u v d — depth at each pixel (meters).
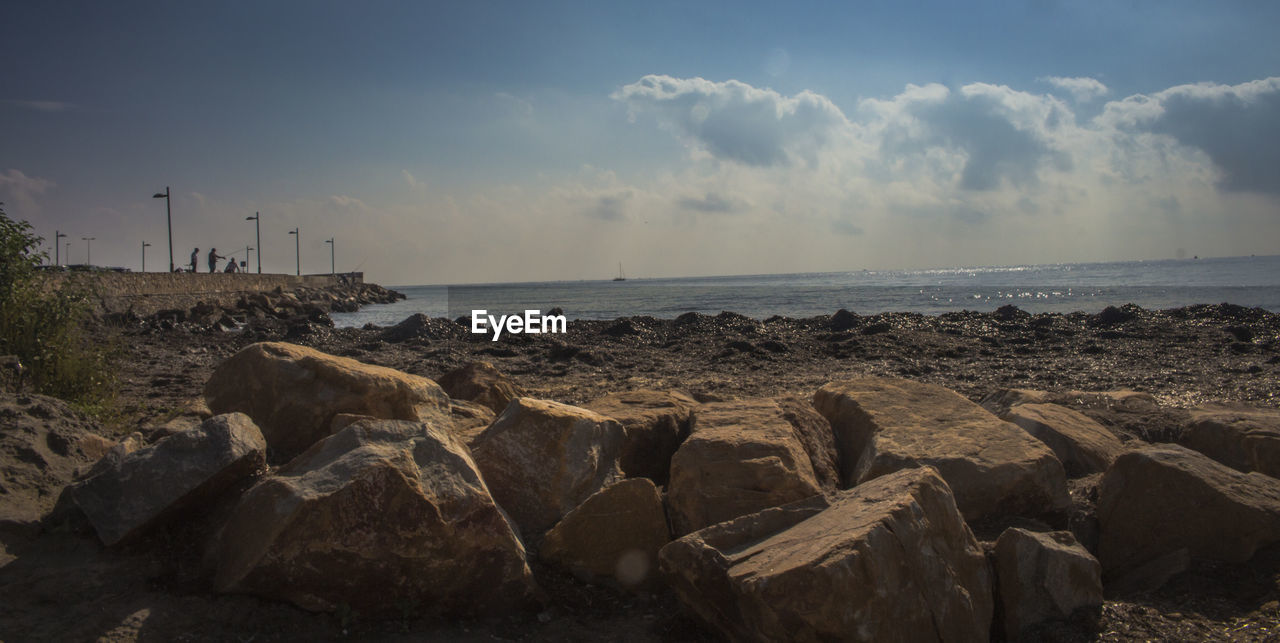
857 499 4.22
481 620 4.25
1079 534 5.23
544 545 4.75
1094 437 6.59
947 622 3.76
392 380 6.33
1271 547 4.55
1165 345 17.89
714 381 13.40
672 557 4.06
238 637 3.82
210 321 29.97
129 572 4.19
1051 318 24.20
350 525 3.94
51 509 4.64
